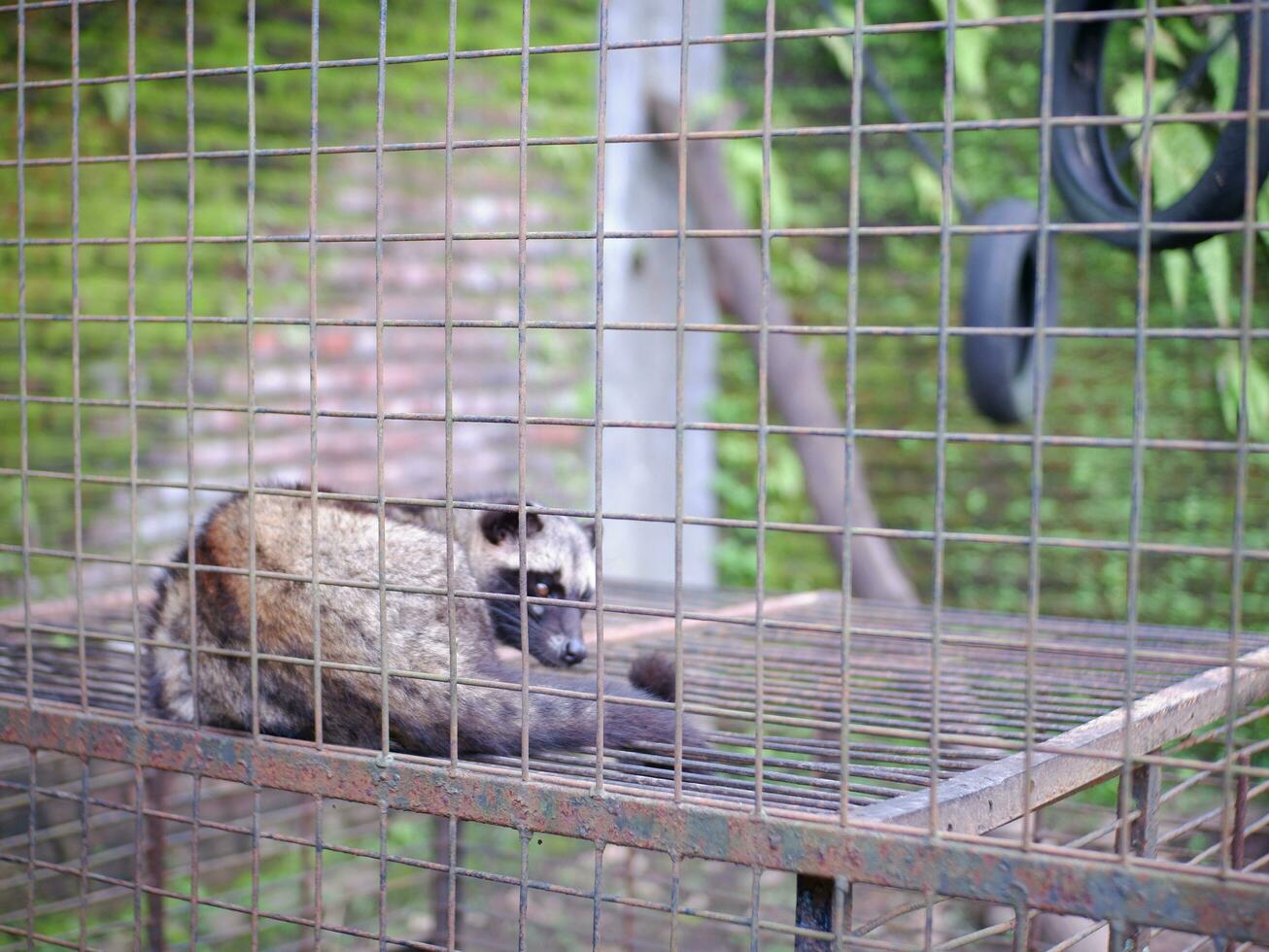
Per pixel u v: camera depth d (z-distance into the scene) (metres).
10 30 4.45
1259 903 1.56
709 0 6.50
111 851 4.30
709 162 6.32
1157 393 6.02
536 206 6.25
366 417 2.12
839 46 6.54
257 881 2.29
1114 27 5.34
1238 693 2.78
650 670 2.84
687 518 1.84
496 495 4.14
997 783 2.02
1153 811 2.32
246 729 2.80
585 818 1.99
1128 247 3.58
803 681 3.11
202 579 2.88
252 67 2.18
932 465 6.54
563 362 6.43
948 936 4.55
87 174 4.68
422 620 2.67
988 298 4.22
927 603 6.50
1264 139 3.03
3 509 4.46
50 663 3.22
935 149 6.48
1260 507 5.84
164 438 4.95
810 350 6.39
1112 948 1.66
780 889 5.14
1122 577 6.09
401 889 5.14
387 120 5.64
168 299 4.94
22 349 2.46
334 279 5.54
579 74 6.37
